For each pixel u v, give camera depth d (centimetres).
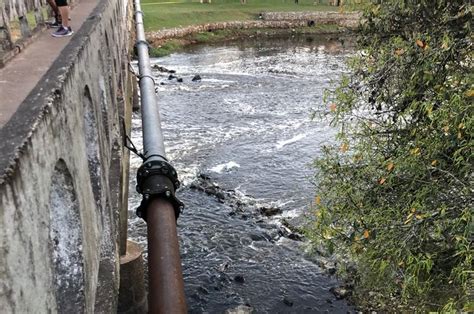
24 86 595
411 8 940
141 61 2155
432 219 838
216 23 6388
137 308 1378
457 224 783
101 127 830
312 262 1769
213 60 5044
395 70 956
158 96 3641
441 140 835
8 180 341
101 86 924
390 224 899
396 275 994
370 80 990
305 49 5581
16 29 934
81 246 577
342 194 1009
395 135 984
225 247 1880
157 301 741
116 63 1477
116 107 1263
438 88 858
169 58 5156
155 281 779
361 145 1059
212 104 3478
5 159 358
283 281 1688
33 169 396
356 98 1048
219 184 2336
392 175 885
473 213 762
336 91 1053
